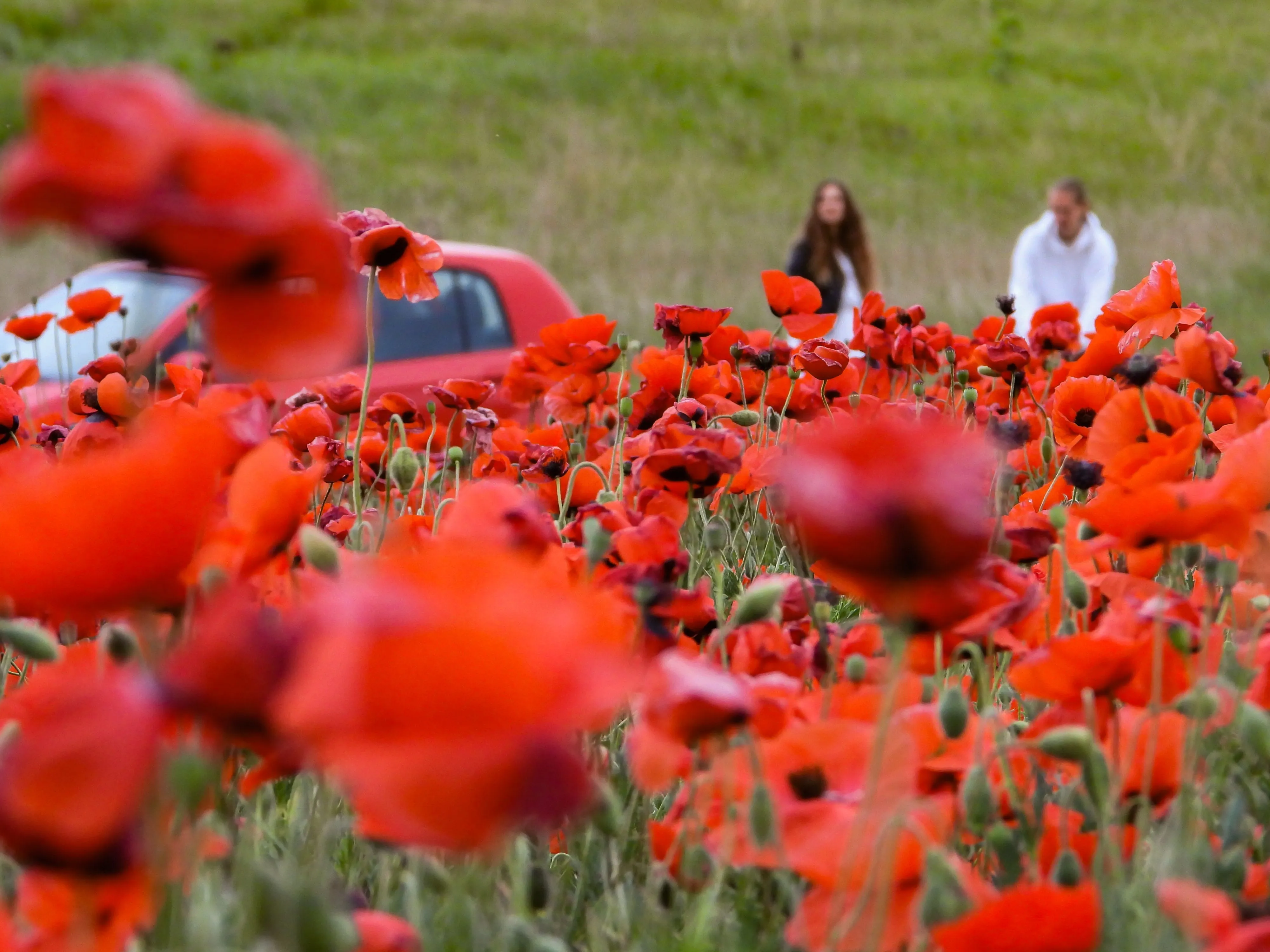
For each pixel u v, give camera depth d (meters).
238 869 4.35
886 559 2.96
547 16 96.19
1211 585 5.89
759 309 55.19
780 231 68.44
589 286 57.31
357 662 2.36
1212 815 5.49
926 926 3.94
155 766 2.84
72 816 2.64
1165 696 5.24
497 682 2.43
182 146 2.38
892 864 4.07
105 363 11.07
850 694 5.49
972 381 16.31
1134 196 77.38
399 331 24.33
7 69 79.00
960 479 2.94
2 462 5.85
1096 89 94.31
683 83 87.94
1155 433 5.96
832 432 3.00
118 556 2.86
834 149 82.62
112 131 2.32
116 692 2.75
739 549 11.82
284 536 4.10
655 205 71.31
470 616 2.41
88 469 2.80
